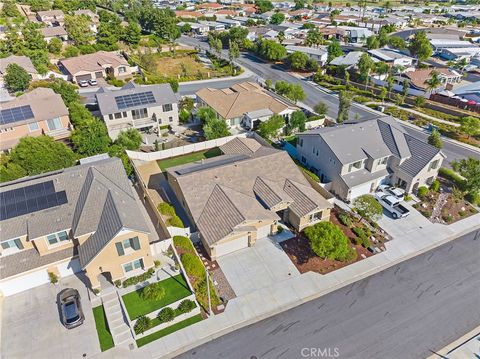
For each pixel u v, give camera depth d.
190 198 40.03
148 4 168.00
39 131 58.84
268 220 38.59
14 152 46.25
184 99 77.88
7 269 32.62
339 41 138.38
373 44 118.12
